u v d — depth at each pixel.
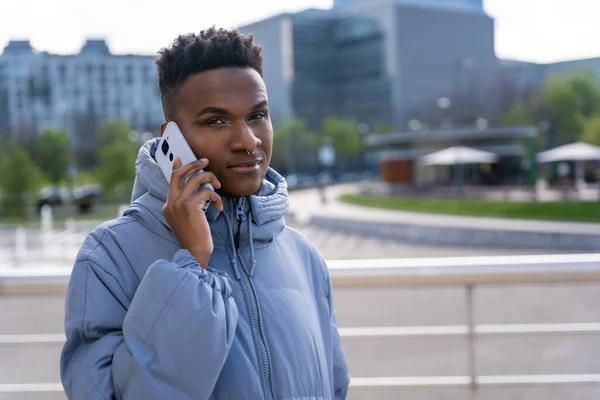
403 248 23.05
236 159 1.40
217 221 1.45
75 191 57.22
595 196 37.16
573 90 73.06
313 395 1.42
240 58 1.41
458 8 131.38
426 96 123.12
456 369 6.22
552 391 5.09
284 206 1.53
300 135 92.25
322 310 1.61
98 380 1.27
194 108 1.39
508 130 47.34
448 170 50.94
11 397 3.31
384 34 122.25
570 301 10.47
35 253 23.59
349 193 55.75
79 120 87.00
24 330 9.02
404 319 9.39
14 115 108.38
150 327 1.24
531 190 42.66
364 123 122.56
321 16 128.38
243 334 1.36
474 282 2.37
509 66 105.69
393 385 2.56
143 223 1.42
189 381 1.23
